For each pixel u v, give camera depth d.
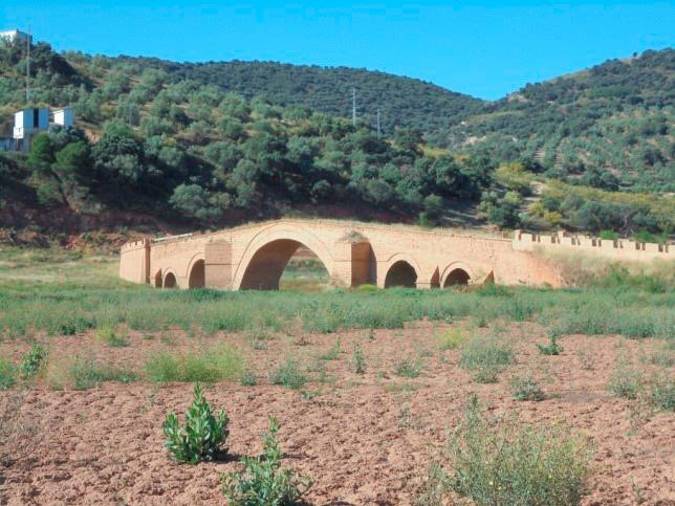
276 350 27.61
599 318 33.31
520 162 154.50
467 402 16.64
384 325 35.81
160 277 89.44
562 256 53.41
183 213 111.75
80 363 21.66
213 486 11.48
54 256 99.44
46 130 119.25
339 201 119.31
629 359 23.97
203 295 55.84
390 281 66.88
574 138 195.00
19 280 83.75
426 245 62.88
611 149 177.25
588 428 14.74
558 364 23.31
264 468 10.60
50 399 18.09
